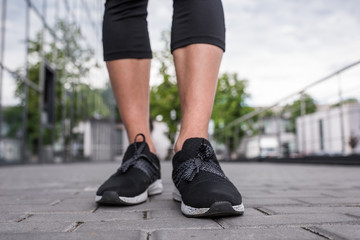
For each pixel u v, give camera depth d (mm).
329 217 845
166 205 1073
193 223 786
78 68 10938
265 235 655
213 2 1062
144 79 1230
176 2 1079
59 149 9234
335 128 7781
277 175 3049
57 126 9070
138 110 1231
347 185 1934
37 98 7637
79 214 931
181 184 968
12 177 2859
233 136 20781
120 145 17812
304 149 7574
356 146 6984
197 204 833
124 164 1131
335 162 6035
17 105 6508
